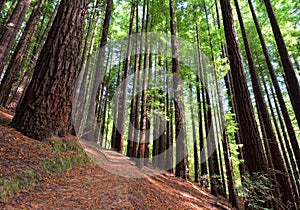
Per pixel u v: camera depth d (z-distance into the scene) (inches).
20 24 338.0
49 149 148.4
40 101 157.9
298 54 471.8
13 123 151.8
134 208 111.3
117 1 541.6
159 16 429.7
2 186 91.7
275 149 253.1
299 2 384.5
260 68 499.5
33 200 96.2
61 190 115.4
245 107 175.0
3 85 352.5
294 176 420.5
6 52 309.1
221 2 220.1
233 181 275.4
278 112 516.7
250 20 456.4
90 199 108.0
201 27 398.9
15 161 115.7
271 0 391.2
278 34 200.2
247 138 168.1
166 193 219.0
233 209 259.1
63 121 176.6
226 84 368.5
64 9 181.8
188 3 405.1
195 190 341.4
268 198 145.3
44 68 165.3
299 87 175.9
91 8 504.4
